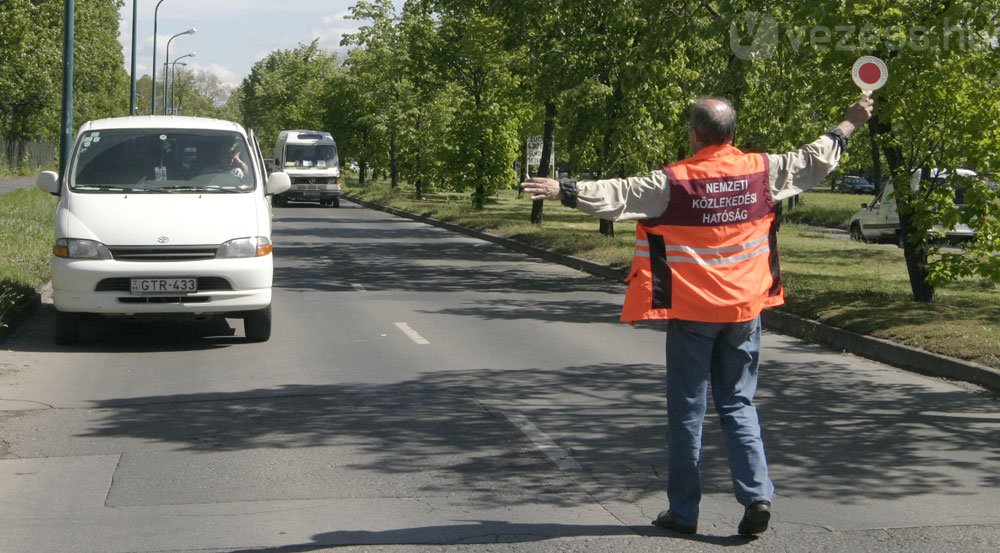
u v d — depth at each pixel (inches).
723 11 576.7
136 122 467.5
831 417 311.0
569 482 238.7
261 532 203.5
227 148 459.2
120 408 311.6
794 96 721.6
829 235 1425.9
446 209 1565.0
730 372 199.0
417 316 521.0
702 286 192.1
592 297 621.6
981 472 250.7
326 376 362.6
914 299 542.0
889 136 522.0
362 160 2608.3
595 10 850.8
